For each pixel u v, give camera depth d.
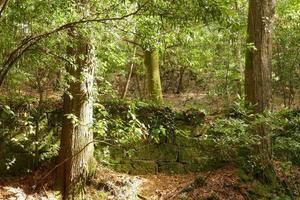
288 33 10.71
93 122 7.09
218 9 4.55
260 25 8.64
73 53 6.72
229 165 8.84
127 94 14.25
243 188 8.10
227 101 12.05
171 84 16.19
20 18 5.19
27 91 9.05
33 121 7.98
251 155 8.39
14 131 7.87
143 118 8.80
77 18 5.23
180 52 9.80
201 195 7.83
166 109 9.08
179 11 4.66
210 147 9.04
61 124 8.21
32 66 6.20
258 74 8.55
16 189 6.95
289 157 9.25
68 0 5.16
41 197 6.98
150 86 11.34
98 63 7.27
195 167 8.90
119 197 7.54
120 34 5.88
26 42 4.79
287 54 10.92
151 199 7.74
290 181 8.55
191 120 9.19
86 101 7.35
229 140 7.72
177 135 8.99
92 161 7.66
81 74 6.45
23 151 7.85
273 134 8.32
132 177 8.26
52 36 5.28
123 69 13.02
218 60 12.12
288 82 11.49
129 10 5.23
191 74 16.62
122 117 8.52
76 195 7.23
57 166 6.73
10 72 6.28
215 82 13.38
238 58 11.88
